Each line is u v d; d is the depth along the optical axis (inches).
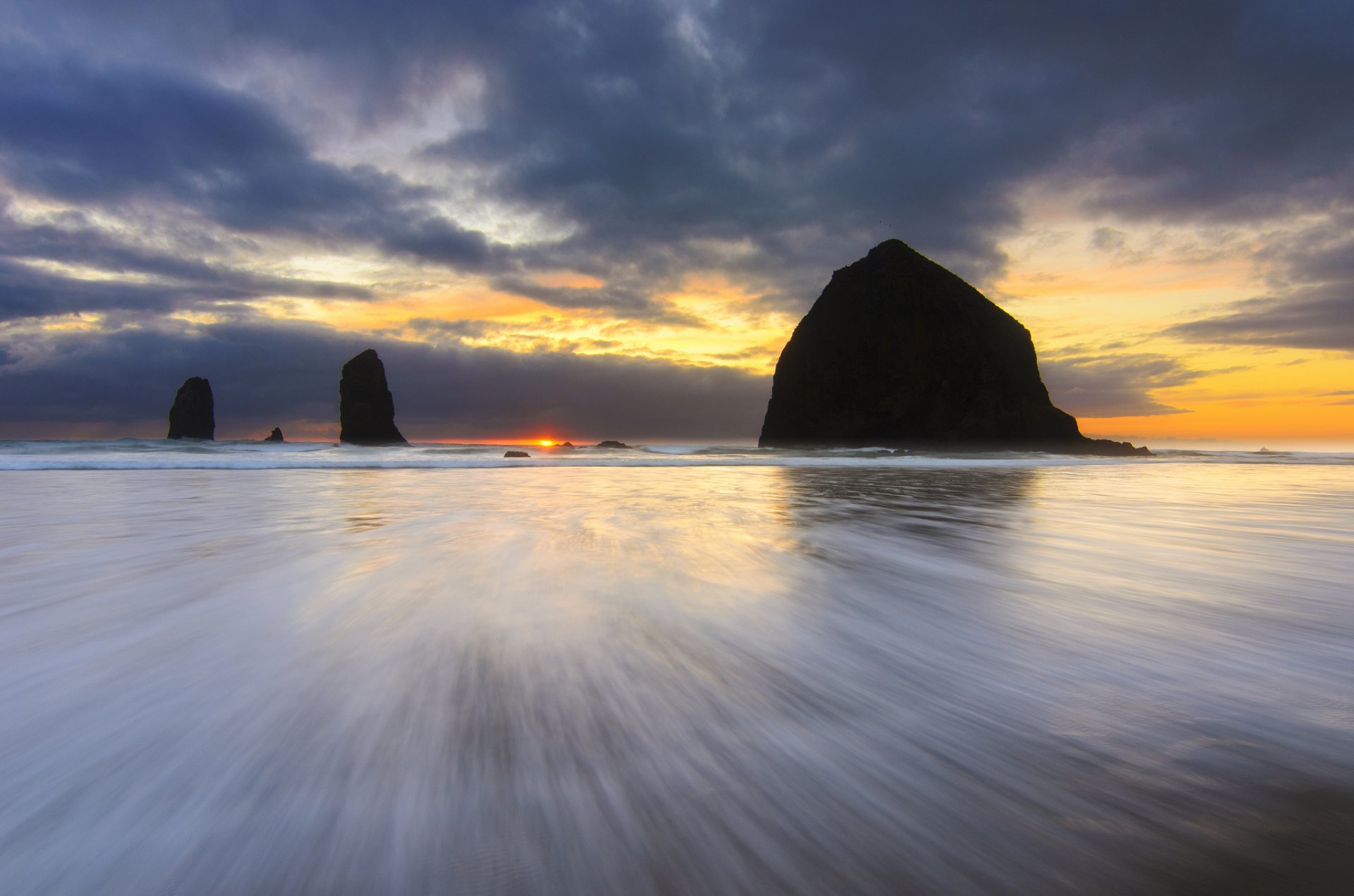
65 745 69.7
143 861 51.1
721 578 162.2
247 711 79.0
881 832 55.4
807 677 92.8
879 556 197.9
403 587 149.3
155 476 568.7
